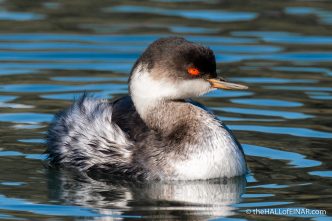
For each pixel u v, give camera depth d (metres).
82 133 13.29
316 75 17.80
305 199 11.66
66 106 15.81
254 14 22.30
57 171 13.16
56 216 10.98
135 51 19.22
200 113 12.91
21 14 22.09
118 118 13.41
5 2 23.23
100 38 20.12
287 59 18.89
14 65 18.23
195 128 12.75
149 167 12.69
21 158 13.56
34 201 11.61
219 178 12.68
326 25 21.39
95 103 13.77
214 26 21.11
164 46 12.91
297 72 18.02
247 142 14.15
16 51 19.11
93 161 13.09
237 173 12.83
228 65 18.44
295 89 16.95
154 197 11.91
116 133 13.02
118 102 13.88
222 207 11.38
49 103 15.99
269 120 15.20
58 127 13.67
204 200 11.73
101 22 21.48
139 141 12.91
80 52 19.17
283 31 20.86
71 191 12.15
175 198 11.88
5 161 13.39
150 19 21.70
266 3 23.47
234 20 21.72
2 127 14.74
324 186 12.20
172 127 12.87
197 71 12.87
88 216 11.01
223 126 13.02
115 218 10.95
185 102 13.06
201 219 10.90
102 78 17.55
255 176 12.78
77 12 22.44
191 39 19.89
